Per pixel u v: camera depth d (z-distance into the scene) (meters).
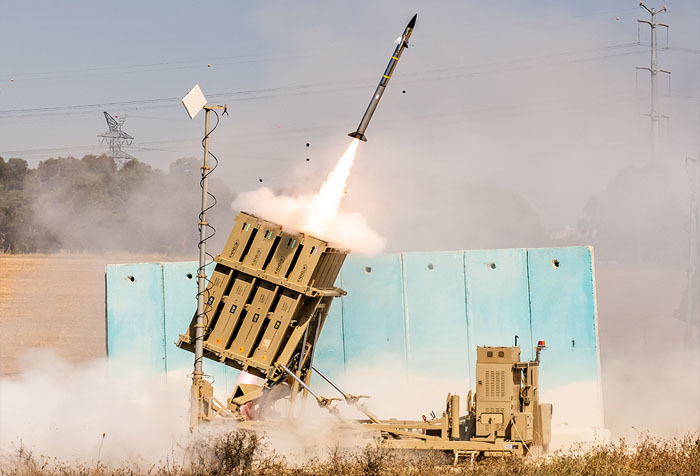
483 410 48.88
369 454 44.41
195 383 50.50
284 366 50.69
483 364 49.16
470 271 59.56
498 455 47.50
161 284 61.88
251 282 50.66
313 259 50.06
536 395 49.69
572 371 58.00
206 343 51.09
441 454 48.41
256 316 50.69
